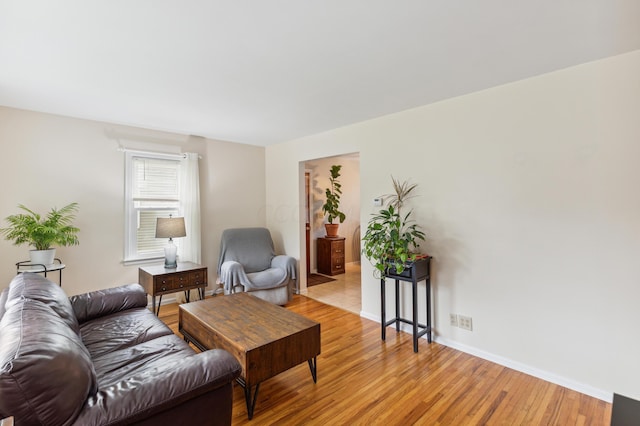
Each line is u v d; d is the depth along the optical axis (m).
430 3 1.47
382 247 2.85
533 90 2.32
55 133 3.19
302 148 4.34
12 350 1.09
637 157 1.93
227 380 1.39
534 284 2.34
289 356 2.04
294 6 1.48
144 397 1.20
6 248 2.94
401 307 3.23
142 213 3.78
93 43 1.81
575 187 2.15
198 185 4.12
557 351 2.24
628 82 1.95
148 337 2.06
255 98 2.76
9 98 2.73
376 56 2.00
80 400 1.11
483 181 2.59
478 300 2.64
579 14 1.55
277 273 3.97
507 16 1.57
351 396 2.09
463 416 1.89
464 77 2.34
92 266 3.40
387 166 3.28
